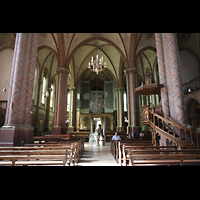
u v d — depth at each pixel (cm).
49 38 1445
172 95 701
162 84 749
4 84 1348
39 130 2038
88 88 3241
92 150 1001
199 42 1299
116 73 2269
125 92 3184
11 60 1388
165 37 768
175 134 660
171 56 726
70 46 1555
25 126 630
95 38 1638
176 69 704
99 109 3103
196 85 1191
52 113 2556
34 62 702
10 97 654
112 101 3158
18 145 595
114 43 1634
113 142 766
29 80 674
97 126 3672
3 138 574
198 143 593
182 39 1462
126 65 1552
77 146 609
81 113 3091
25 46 686
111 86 3228
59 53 1520
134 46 1509
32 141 654
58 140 894
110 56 2155
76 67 2236
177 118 668
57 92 1462
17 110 626
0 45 1338
